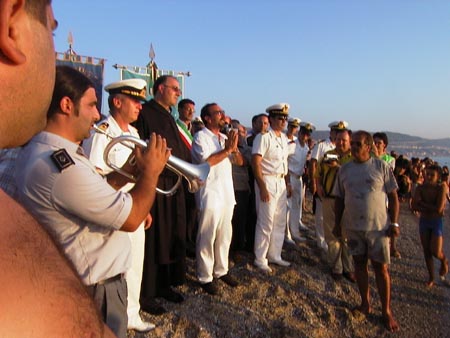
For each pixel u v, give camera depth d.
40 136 1.56
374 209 3.49
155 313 3.25
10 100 0.51
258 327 3.30
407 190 11.85
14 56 0.49
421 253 6.01
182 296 3.65
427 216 4.69
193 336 3.02
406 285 4.62
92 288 1.61
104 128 2.57
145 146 1.87
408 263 5.46
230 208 3.85
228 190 3.83
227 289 3.88
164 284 3.54
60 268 0.53
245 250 5.16
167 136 3.33
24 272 0.47
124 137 1.88
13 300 0.44
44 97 0.57
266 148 4.35
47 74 0.56
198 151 3.72
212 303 3.58
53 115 1.60
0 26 0.47
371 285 4.48
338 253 4.50
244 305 3.63
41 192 1.44
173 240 3.45
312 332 3.32
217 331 3.13
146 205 1.66
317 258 5.16
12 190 1.50
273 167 4.43
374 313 3.81
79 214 1.50
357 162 3.62
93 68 5.75
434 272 5.12
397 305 4.06
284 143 4.55
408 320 3.75
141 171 1.71
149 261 3.25
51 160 1.45
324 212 4.57
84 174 1.49
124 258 1.76
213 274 3.91
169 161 2.22
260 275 4.32
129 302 2.83
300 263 4.89
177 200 3.43
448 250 6.47
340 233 3.95
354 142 3.57
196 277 4.12
